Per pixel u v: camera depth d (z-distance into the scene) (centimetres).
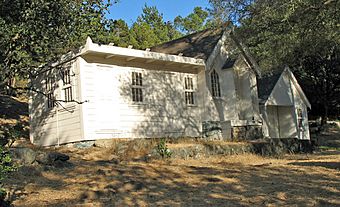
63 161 1073
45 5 972
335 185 812
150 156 1213
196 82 1850
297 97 2488
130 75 1583
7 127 1795
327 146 2278
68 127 1490
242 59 2011
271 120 2419
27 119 2075
